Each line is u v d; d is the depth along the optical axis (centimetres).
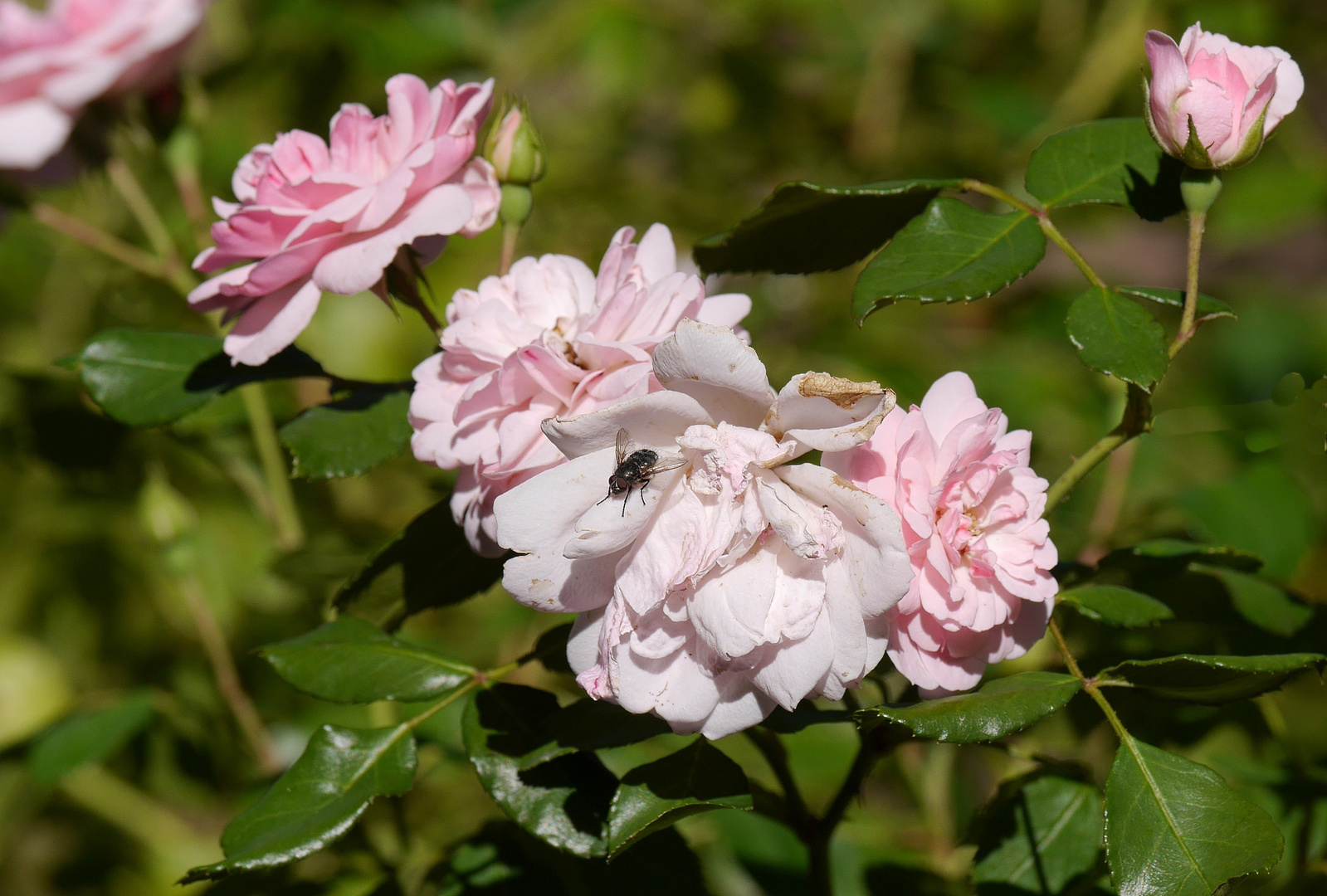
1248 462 91
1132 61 135
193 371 83
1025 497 75
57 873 121
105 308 117
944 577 74
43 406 92
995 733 74
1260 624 83
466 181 81
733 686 74
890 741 80
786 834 91
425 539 81
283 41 121
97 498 107
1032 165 81
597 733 76
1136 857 75
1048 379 117
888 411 73
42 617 131
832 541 73
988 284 78
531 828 77
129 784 119
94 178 92
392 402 81
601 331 76
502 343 77
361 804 77
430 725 92
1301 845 86
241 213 78
